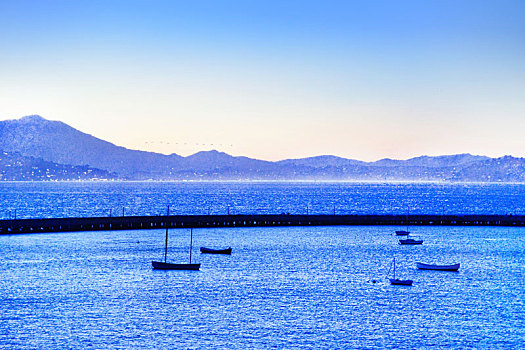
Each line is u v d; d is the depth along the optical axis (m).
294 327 87.25
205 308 96.38
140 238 175.75
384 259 144.75
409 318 92.00
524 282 117.56
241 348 79.00
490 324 89.44
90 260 137.00
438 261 142.88
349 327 87.44
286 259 142.62
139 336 83.00
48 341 80.75
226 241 173.00
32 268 126.62
